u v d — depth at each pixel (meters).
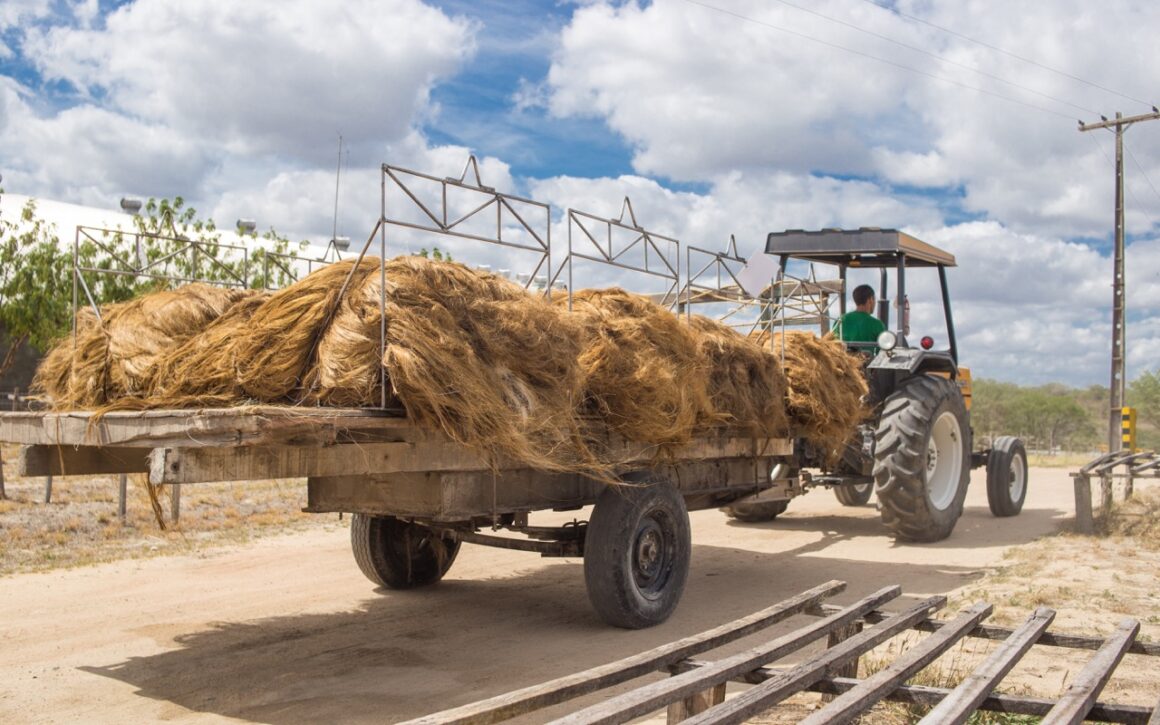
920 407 8.41
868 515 11.00
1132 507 11.00
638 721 3.98
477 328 4.42
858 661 4.30
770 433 6.75
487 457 4.43
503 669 4.71
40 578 6.64
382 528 6.39
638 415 5.25
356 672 4.65
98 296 10.84
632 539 5.43
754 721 3.90
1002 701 3.31
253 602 6.11
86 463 4.46
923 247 9.68
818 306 8.20
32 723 3.91
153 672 4.61
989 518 10.66
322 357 4.02
